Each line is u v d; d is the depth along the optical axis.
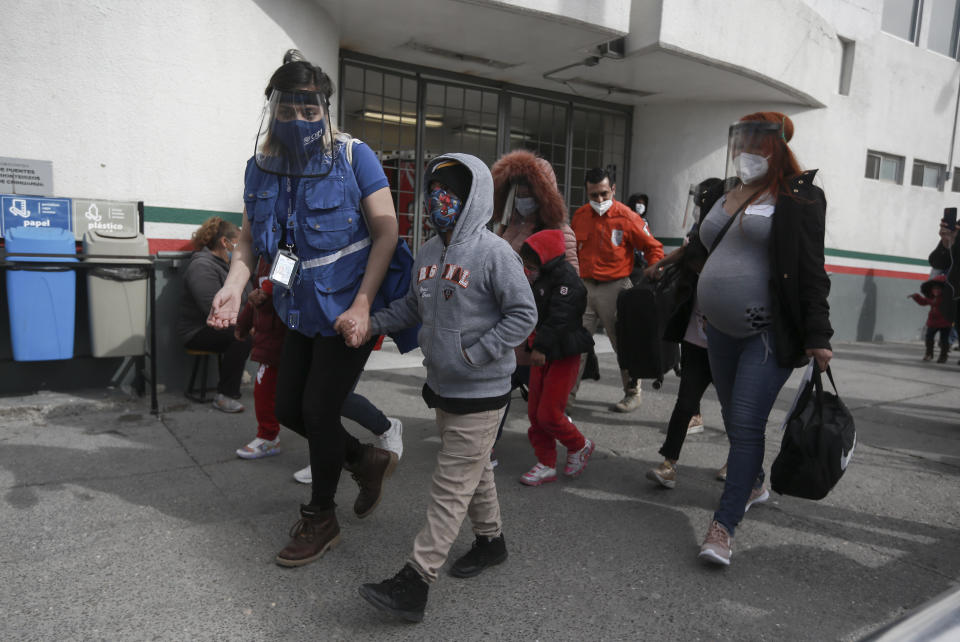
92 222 4.58
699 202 3.40
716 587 2.63
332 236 2.50
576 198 9.22
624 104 9.38
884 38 10.08
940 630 0.94
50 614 2.26
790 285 2.69
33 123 4.43
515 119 8.48
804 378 2.85
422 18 6.10
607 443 4.47
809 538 3.12
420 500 3.35
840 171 9.83
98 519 2.99
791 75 8.32
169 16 4.79
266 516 3.09
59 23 4.44
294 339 2.69
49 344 4.34
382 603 2.20
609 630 2.31
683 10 6.86
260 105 5.30
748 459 2.81
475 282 2.28
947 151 11.45
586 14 6.23
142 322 4.64
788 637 2.31
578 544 2.96
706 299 2.91
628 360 4.02
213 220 4.75
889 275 10.93
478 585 2.58
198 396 5.03
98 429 4.24
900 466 4.23
